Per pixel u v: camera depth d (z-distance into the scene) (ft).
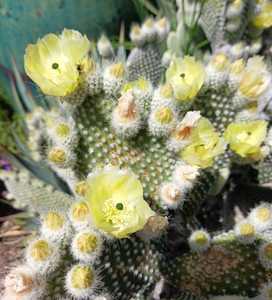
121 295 0.66
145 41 0.99
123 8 1.15
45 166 0.98
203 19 1.12
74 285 0.56
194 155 0.67
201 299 0.72
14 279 0.54
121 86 0.66
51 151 0.69
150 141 0.67
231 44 1.11
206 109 0.78
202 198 0.83
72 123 0.71
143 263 0.68
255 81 0.76
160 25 1.01
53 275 0.59
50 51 0.67
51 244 0.58
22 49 1.13
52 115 0.89
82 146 0.69
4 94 1.25
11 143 1.18
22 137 1.19
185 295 0.74
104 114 0.67
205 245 0.72
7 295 0.55
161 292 0.74
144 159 0.68
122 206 0.57
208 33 1.13
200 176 0.81
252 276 0.70
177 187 0.66
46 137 0.87
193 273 0.72
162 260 0.72
